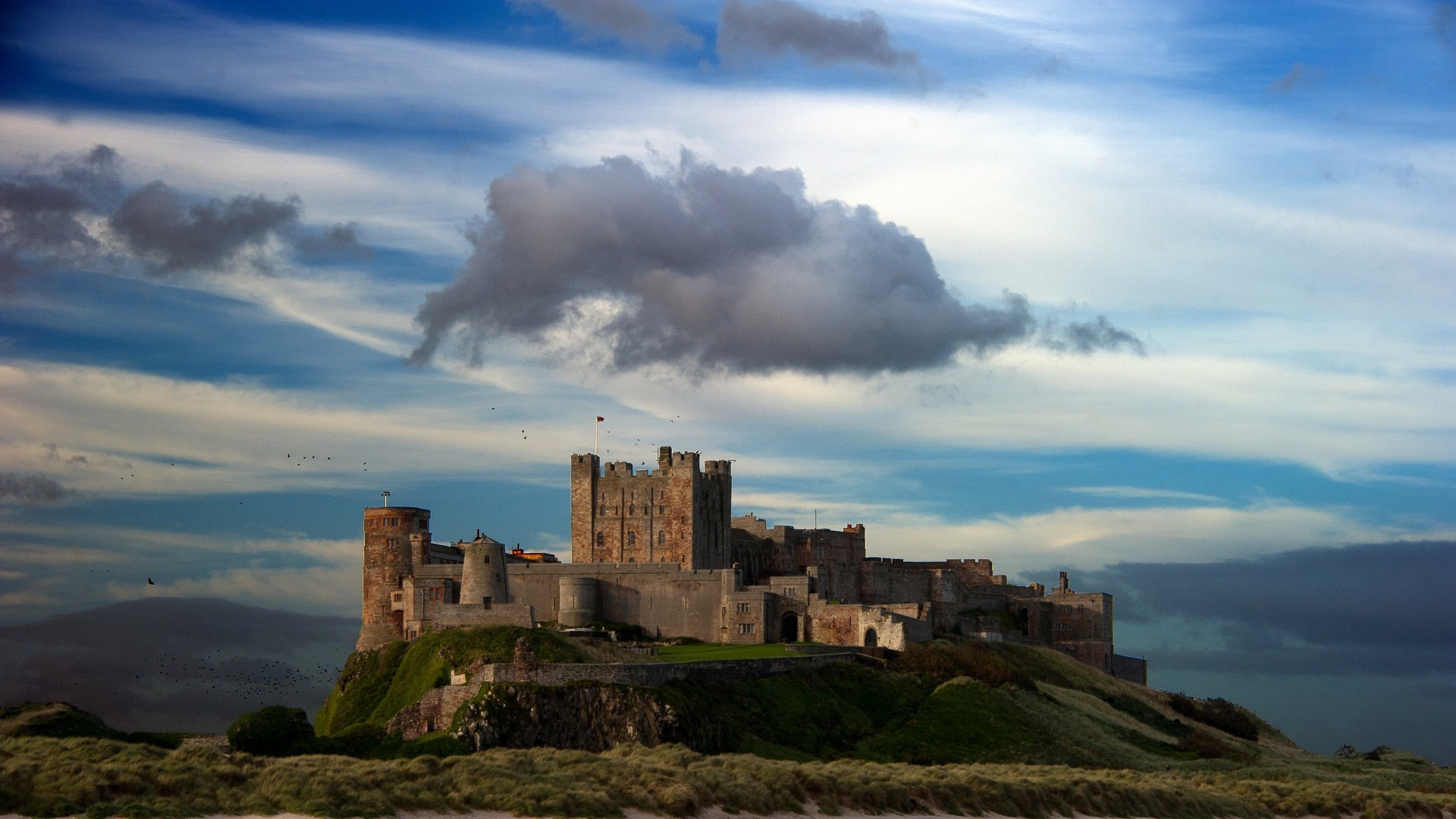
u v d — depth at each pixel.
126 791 154.88
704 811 178.75
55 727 193.12
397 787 166.50
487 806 167.38
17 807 146.88
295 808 156.88
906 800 195.25
